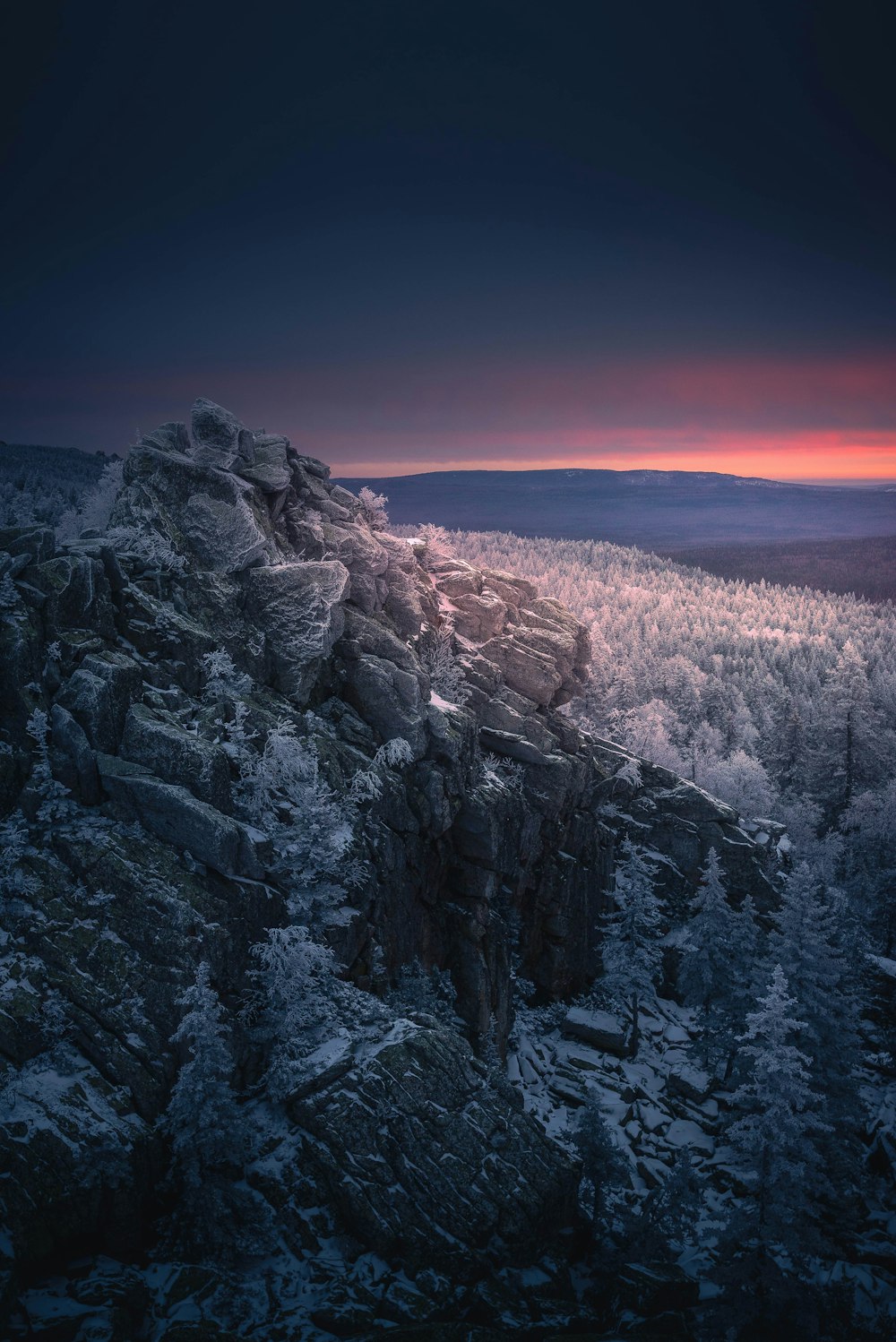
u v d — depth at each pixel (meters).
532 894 43.72
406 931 34.25
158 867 25.55
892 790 80.62
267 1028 26.17
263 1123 25.17
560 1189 26.42
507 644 45.91
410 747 35.59
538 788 42.88
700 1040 41.91
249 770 28.84
